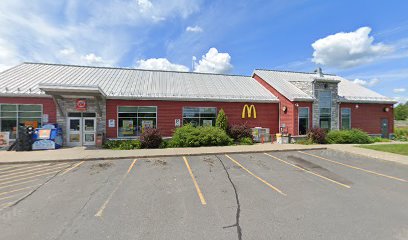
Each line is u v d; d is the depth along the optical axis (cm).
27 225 412
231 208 488
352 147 1336
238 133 1595
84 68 1912
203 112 1652
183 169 838
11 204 509
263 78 2061
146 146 1338
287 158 1055
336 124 1823
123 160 998
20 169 838
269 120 1802
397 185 659
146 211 473
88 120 1444
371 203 521
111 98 1452
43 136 1254
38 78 1553
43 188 620
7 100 1322
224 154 1149
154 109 1550
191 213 463
